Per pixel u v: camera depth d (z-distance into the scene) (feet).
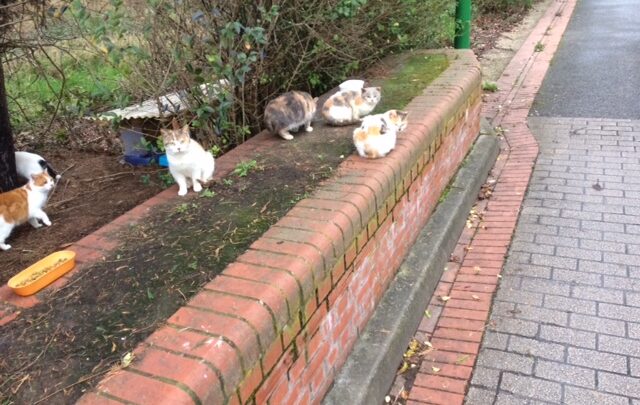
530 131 21.56
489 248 13.62
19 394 5.37
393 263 10.82
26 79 18.86
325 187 9.48
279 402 6.59
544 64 31.14
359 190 9.14
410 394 9.36
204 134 13.44
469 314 11.23
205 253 7.70
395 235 10.71
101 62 15.85
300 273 6.88
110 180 13.61
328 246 7.61
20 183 12.53
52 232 10.46
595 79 27.35
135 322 6.28
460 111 15.33
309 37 15.02
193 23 12.10
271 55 14.48
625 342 10.08
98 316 6.52
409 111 13.39
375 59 19.80
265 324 6.08
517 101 25.34
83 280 7.38
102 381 5.31
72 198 12.40
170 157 9.69
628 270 12.23
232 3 12.48
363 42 18.48
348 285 8.48
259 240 7.75
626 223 14.19
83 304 6.82
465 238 14.21
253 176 10.52
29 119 17.99
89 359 5.74
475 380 9.54
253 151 11.96
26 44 13.51
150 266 7.54
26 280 7.39
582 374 9.45
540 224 14.58
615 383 9.18
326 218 8.20
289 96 12.53
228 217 8.86
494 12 47.52
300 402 7.22
